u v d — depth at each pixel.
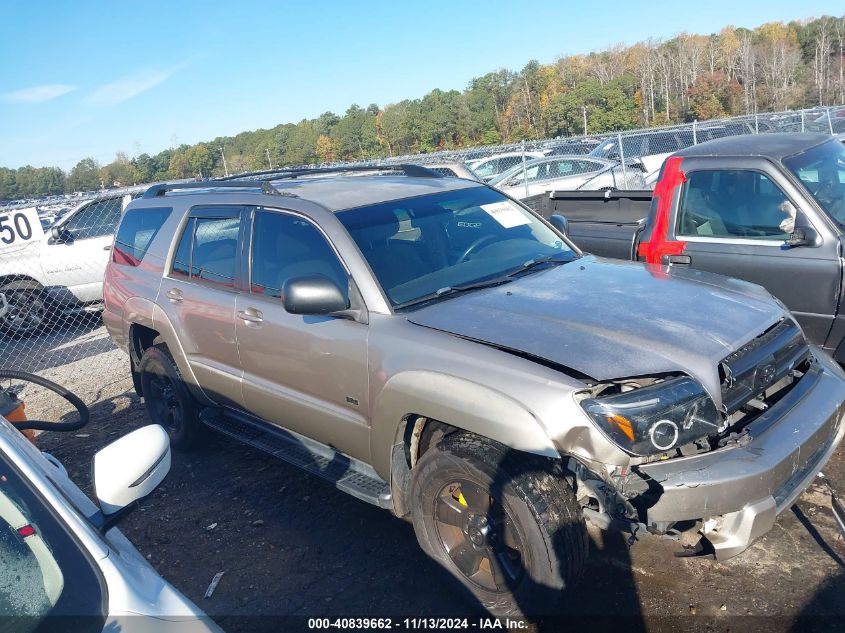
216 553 4.00
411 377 3.15
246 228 4.30
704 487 2.67
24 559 1.87
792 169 4.95
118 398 7.05
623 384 2.82
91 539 1.98
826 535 3.54
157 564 3.96
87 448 5.79
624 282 3.68
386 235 3.85
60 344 10.06
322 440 3.93
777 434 2.93
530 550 2.85
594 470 2.74
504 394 2.83
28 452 2.28
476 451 2.97
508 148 17.70
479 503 3.07
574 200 7.41
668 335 3.00
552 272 3.89
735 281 3.82
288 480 4.79
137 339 5.42
